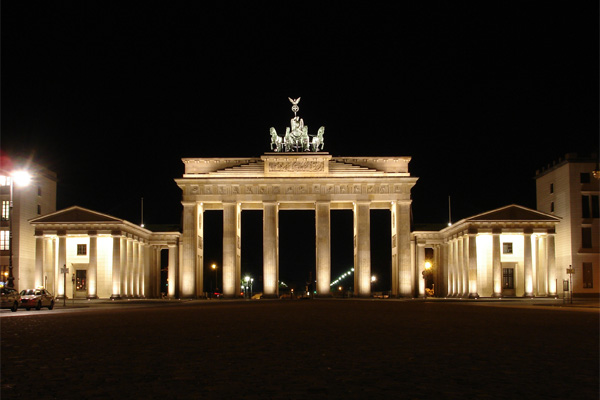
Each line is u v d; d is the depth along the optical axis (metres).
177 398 16.25
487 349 25.77
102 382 18.44
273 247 122.00
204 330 35.69
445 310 62.44
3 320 48.31
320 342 28.58
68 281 124.75
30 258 124.94
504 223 118.69
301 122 127.62
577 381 18.41
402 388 17.38
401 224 122.50
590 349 25.83
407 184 123.38
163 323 42.28
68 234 118.81
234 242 122.44
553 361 22.33
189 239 122.81
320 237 121.94
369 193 123.31
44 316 54.91
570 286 112.62
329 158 123.38
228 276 121.69
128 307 79.25
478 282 122.94
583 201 120.25
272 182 123.00
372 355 23.89
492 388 17.38
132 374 19.77
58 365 21.70
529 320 44.94
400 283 121.31
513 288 123.00
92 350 25.92
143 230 131.00
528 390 17.11
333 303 87.25
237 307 71.88
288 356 23.67
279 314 53.78
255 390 17.20
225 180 123.00
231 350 25.62
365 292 121.94
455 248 131.38
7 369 20.88
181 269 136.75
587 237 119.69
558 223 124.50
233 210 122.94
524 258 118.31
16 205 121.69
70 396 16.52
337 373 19.78
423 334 32.69
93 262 118.19
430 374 19.56
